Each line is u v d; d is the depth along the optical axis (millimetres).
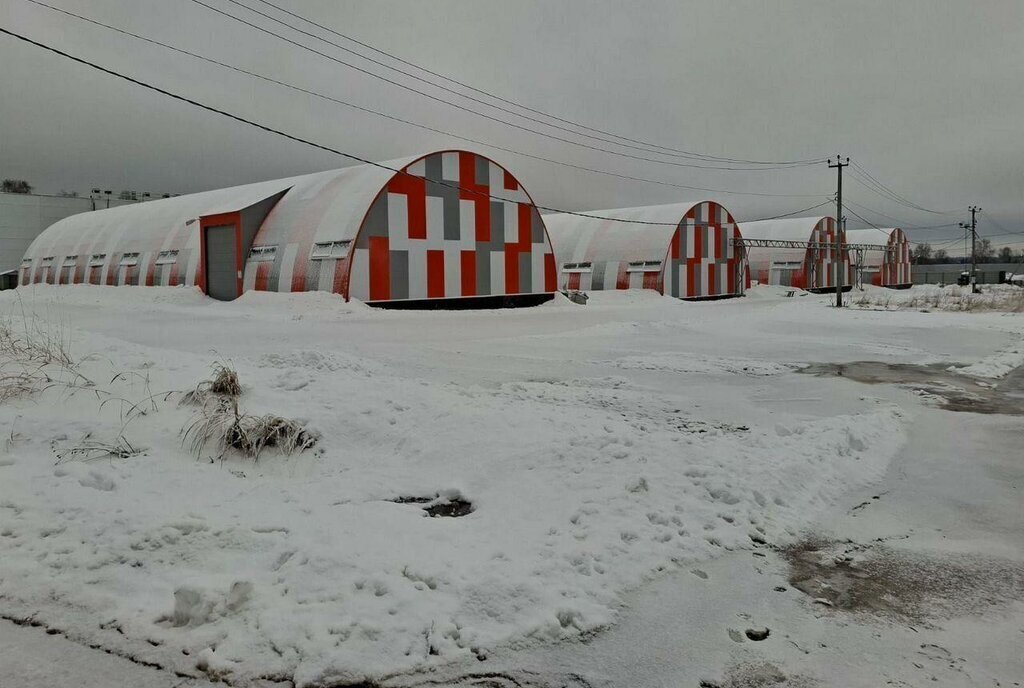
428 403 7777
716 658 3377
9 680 3109
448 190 30688
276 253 30547
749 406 9422
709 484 5500
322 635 3412
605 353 15195
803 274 59344
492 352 15109
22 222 59750
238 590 3641
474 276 31875
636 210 48219
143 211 42844
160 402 7207
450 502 5547
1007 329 22000
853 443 7121
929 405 9812
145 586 3912
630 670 3268
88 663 3248
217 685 3096
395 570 4016
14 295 37219
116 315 24531
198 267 34000
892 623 3748
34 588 3875
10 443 5961
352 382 8617
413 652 3330
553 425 7094
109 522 4539
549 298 35781
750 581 4242
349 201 29188
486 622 3600
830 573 4379
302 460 6387
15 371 7598
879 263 73812
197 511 4781
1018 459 7012
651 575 4246
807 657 3395
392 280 28781
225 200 36938
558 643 3482
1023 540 4922
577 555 4344
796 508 5375
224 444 6289
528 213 34312
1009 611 3893
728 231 48812
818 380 11836
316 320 23359
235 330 19188
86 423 6422
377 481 5797
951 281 104438
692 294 45062
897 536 4996
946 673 3254
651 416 8648
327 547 4246
